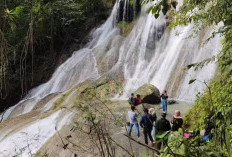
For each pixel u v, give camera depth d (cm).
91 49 2638
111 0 3170
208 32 1833
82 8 3058
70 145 1035
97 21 3034
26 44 678
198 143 264
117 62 2353
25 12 1967
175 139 248
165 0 366
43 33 2617
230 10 439
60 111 1527
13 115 2133
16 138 1405
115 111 1230
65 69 2531
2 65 691
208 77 1648
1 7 672
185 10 852
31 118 1656
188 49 1931
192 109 1017
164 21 2277
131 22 2695
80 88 1928
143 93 1595
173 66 1958
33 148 1274
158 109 1465
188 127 900
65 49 2870
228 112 290
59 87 2406
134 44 2425
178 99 1722
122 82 2067
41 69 2731
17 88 2578
